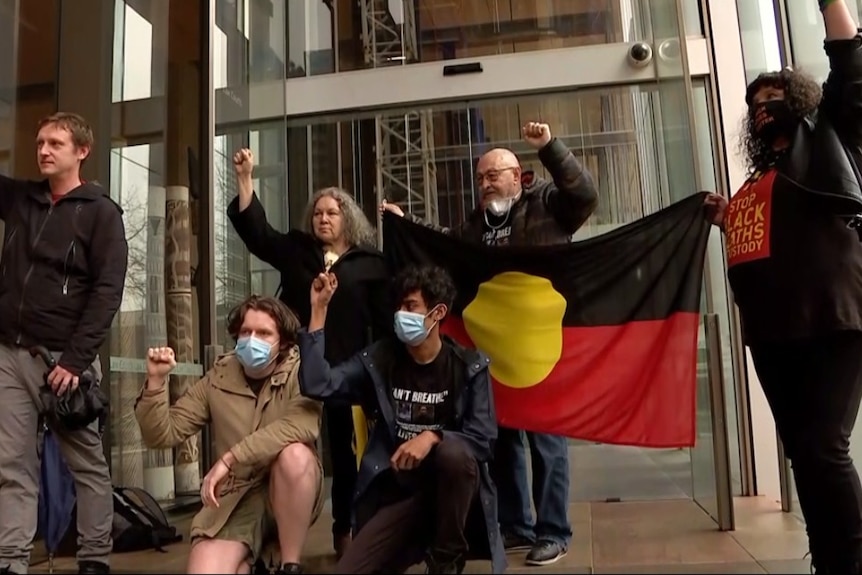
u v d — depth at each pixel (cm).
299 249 312
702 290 350
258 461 238
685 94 369
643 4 446
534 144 286
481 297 309
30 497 253
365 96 466
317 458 249
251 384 263
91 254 259
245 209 308
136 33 412
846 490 219
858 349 225
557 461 288
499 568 226
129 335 390
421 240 318
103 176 367
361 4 490
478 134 463
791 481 346
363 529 232
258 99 450
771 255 233
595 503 389
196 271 396
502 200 316
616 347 301
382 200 469
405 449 226
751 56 413
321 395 241
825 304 224
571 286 306
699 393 359
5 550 243
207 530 238
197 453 387
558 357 301
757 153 256
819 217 229
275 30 474
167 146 412
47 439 284
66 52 375
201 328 383
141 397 249
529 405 297
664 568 221
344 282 295
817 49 350
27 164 387
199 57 405
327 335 291
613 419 296
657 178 430
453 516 222
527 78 447
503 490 298
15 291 254
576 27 461
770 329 233
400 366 252
